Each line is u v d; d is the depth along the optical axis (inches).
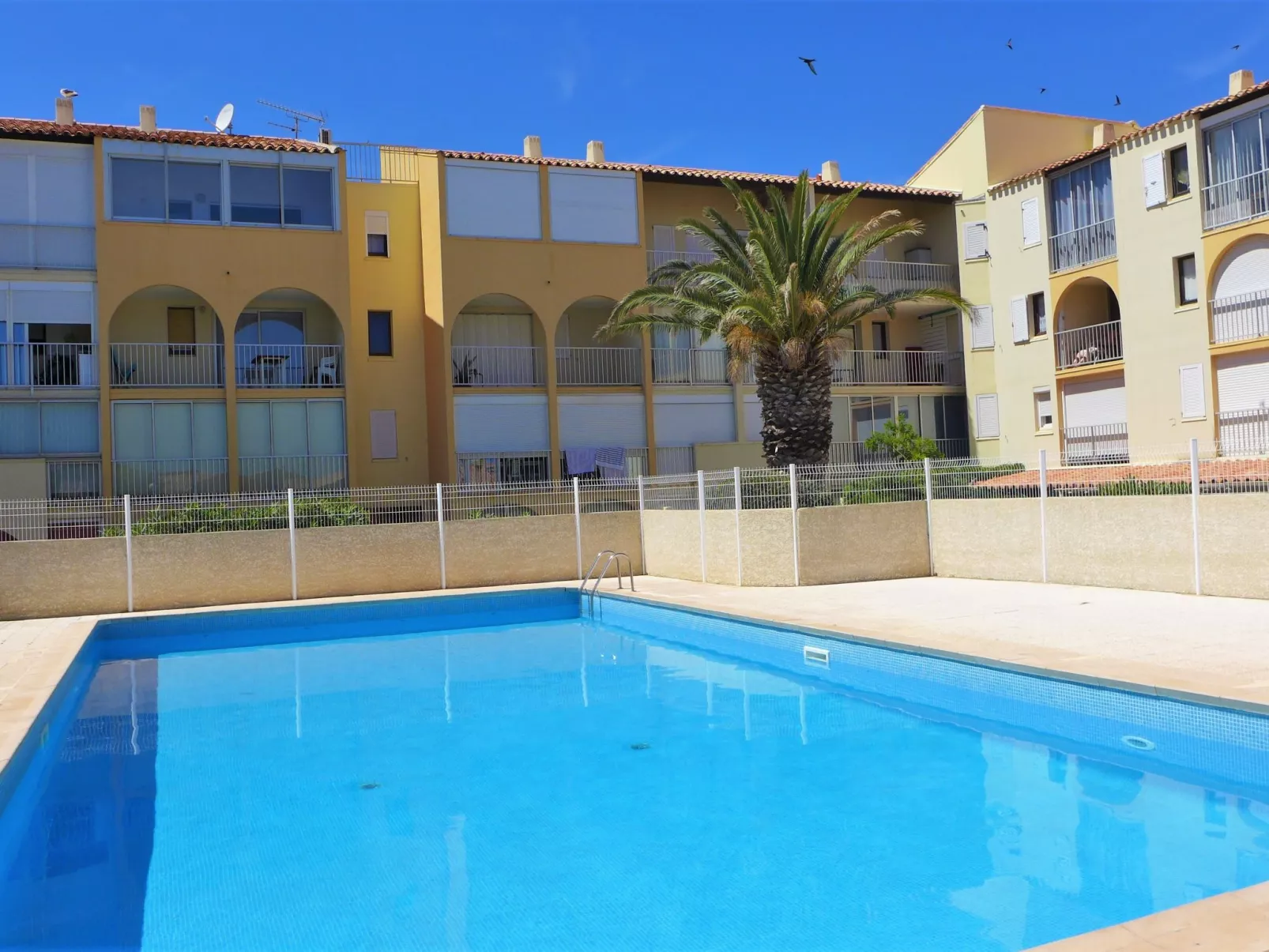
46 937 199.6
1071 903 197.3
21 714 334.3
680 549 780.0
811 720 372.2
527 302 1027.3
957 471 711.7
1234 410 901.2
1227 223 896.9
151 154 911.0
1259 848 225.6
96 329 887.7
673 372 1112.8
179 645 628.1
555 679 478.0
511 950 186.9
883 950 180.1
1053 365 1091.9
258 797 296.2
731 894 210.2
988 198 1178.0
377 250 1066.7
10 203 879.1
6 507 676.7
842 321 860.0
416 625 685.9
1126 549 578.6
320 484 949.2
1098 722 327.0
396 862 237.3
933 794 273.6
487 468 1014.4
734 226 1205.7
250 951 191.0
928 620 483.5
